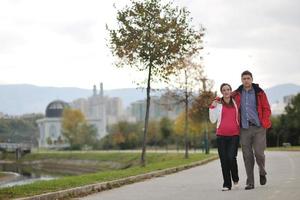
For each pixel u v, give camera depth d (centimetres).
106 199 1702
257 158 1769
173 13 4084
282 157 4712
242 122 1748
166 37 4047
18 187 2028
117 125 18525
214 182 2178
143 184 2312
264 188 1761
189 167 3809
